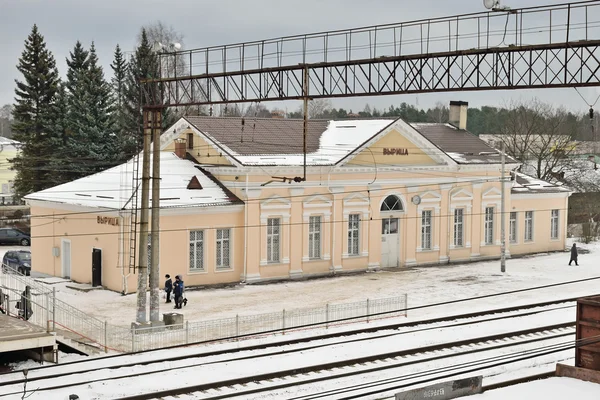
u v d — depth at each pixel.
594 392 19.06
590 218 68.88
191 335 29.25
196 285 40.38
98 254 39.12
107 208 37.94
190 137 44.59
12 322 26.97
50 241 42.69
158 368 24.81
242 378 23.33
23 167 65.00
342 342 28.89
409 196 47.94
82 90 63.25
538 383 19.89
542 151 74.69
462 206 50.66
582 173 80.50
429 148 48.28
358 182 45.50
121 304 35.66
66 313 30.28
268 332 29.53
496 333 30.70
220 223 41.03
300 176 43.25
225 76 28.06
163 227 39.00
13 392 21.91
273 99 26.88
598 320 20.89
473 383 18.81
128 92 65.19
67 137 64.12
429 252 49.19
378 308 33.97
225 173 42.31
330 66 25.67
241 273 41.81
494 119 131.75
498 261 51.91
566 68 21.73
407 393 17.66
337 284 41.88
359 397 21.53
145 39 65.69
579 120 98.50
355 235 46.09
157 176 29.98
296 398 21.22
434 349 27.92
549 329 31.45
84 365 24.98
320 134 47.97
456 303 37.31
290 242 43.25
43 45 65.56
